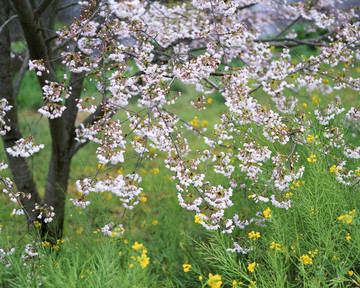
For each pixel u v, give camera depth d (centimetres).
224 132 251
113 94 237
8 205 354
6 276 238
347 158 291
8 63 301
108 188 216
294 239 244
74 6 344
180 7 355
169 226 351
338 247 225
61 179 370
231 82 249
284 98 327
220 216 227
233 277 249
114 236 247
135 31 257
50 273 225
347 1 401
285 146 325
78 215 317
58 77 314
